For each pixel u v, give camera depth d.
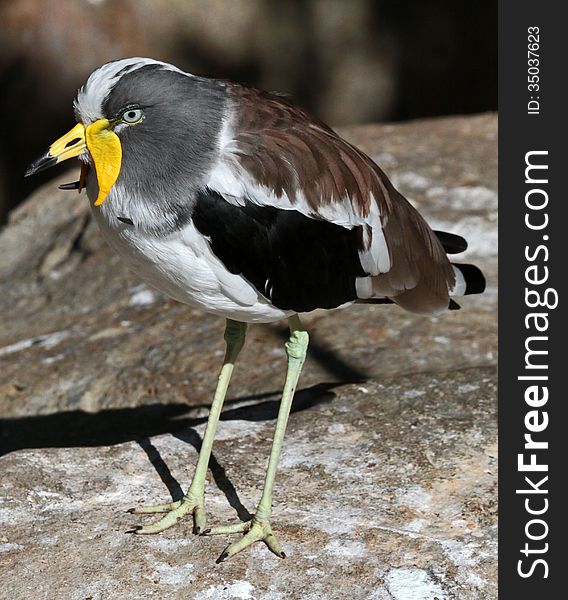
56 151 7.59
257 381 12.09
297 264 7.96
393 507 8.58
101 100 7.50
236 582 7.66
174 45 26.05
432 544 8.15
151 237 7.59
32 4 25.19
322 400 10.25
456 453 9.29
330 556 7.95
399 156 17.31
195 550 7.98
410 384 10.48
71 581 7.63
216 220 7.53
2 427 12.31
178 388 12.29
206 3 26.08
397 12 27.12
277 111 8.06
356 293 8.49
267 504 8.09
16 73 25.39
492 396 10.20
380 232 8.44
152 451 9.34
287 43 26.83
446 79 27.41
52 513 8.42
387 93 27.36
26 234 17.61
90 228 16.72
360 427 9.70
